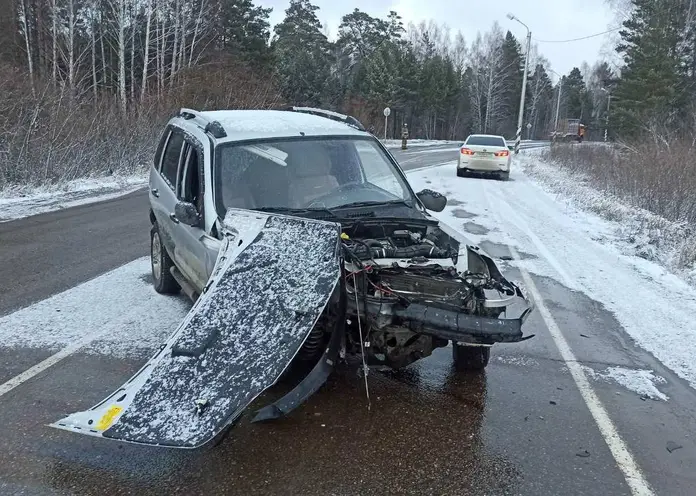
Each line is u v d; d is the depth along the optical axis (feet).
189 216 14.65
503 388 14.85
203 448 11.70
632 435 12.86
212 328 11.41
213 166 15.71
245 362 10.81
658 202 43.78
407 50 247.70
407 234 15.31
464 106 297.12
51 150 50.98
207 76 87.35
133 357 15.78
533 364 16.44
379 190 17.25
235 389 10.44
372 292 12.78
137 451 11.56
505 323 12.36
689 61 126.11
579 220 40.83
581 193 53.11
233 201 15.15
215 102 83.51
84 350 16.14
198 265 15.40
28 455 11.29
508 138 298.56
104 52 133.39
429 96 238.27
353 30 263.49
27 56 116.98
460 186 59.41
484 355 15.23
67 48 113.60
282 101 108.17
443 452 11.87
